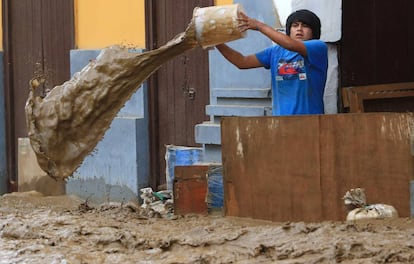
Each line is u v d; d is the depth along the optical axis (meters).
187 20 25.31
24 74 30.69
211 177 17.52
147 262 12.42
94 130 16.50
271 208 16.14
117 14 27.09
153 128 26.45
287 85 17.28
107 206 19.80
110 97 16.28
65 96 16.41
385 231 12.88
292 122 15.73
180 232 14.39
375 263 11.23
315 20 17.59
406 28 23.09
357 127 14.95
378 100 22.03
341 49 21.81
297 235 12.98
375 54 22.58
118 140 26.44
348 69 22.02
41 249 13.63
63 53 29.25
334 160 15.26
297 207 15.77
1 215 17.44
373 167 14.80
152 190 25.92
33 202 26.64
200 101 25.38
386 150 14.63
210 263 12.18
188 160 24.91
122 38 27.02
